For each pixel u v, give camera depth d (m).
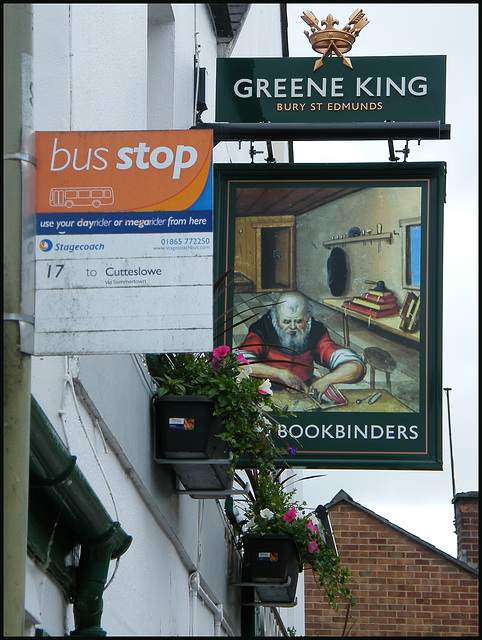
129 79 6.29
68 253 3.95
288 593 9.69
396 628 18.53
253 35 14.08
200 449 6.13
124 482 5.62
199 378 6.27
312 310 7.38
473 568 18.61
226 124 7.64
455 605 18.48
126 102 6.18
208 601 8.30
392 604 18.61
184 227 4.00
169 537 6.87
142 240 3.99
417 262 7.39
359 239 7.45
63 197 3.99
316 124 7.58
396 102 7.60
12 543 3.23
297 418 7.20
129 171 4.06
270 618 13.48
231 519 9.54
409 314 7.31
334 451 7.15
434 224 7.41
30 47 3.71
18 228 3.67
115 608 5.32
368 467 7.10
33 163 3.90
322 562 8.87
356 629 18.62
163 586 6.65
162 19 8.05
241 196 7.57
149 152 4.07
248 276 7.47
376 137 7.56
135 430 5.74
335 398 7.23
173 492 6.82
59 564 4.41
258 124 7.60
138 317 3.92
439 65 7.61
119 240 3.98
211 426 6.27
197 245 4.00
